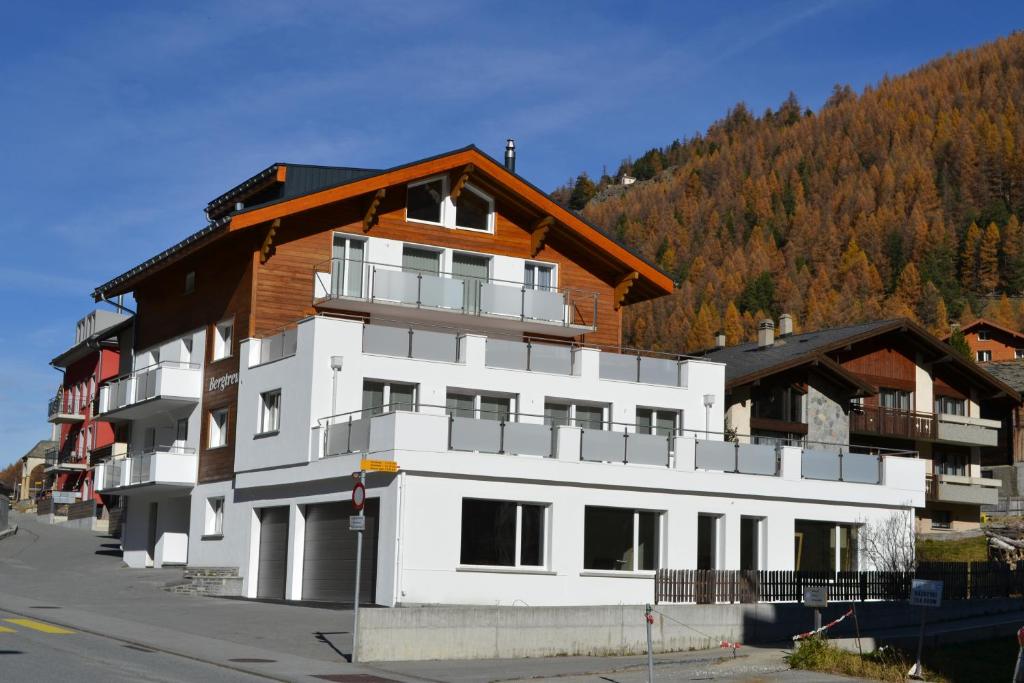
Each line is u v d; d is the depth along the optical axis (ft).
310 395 102.99
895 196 625.41
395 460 91.50
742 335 472.03
